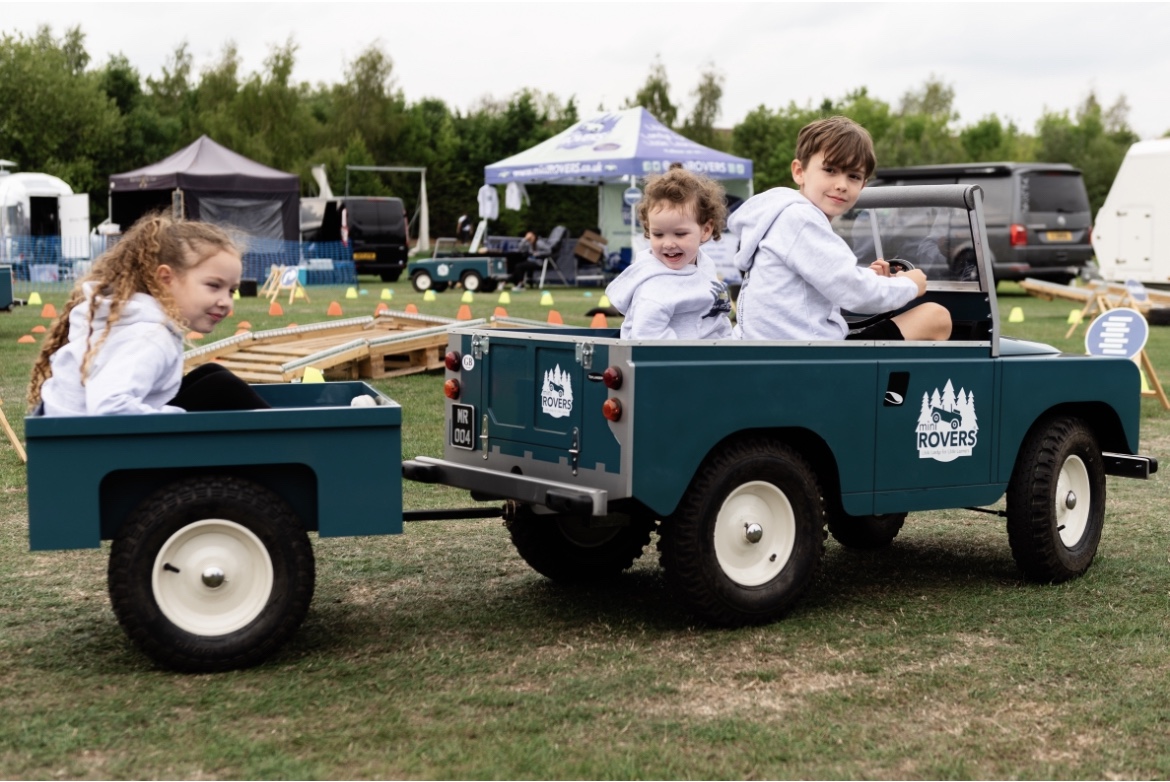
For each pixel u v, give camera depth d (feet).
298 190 90.89
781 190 16.03
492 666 13.33
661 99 209.05
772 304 15.70
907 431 15.56
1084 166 196.75
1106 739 11.44
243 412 12.70
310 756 10.79
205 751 10.87
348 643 14.11
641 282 15.60
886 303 15.69
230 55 212.02
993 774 10.66
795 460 14.84
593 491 13.67
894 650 14.01
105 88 204.13
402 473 14.99
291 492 13.32
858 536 19.08
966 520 21.71
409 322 40.27
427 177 188.44
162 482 13.02
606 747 11.05
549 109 229.45
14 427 27.94
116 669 13.07
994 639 14.48
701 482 14.16
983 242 16.60
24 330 52.49
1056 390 16.98
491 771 10.53
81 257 93.86
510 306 71.26
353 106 206.90
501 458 15.44
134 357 12.91
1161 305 64.64
